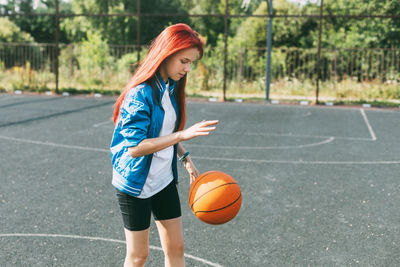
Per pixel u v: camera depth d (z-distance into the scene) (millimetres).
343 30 25000
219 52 22703
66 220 4316
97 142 8469
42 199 4965
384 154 7762
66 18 32906
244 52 22953
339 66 23391
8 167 6395
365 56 22812
